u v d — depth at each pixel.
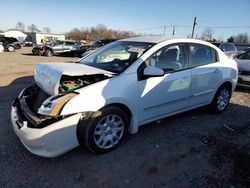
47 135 2.76
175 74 3.83
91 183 2.71
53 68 3.33
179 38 4.07
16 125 3.01
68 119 2.84
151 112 3.68
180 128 4.20
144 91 3.45
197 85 4.21
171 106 3.93
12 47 24.77
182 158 3.25
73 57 20.94
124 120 3.35
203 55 4.38
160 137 3.83
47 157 2.89
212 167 3.07
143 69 3.42
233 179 2.85
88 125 2.99
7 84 7.29
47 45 20.84
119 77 3.23
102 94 3.02
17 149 3.31
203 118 4.71
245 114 5.06
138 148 3.46
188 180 2.81
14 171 2.86
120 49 3.96
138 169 2.98
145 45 3.79
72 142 2.95
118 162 3.11
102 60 3.89
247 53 8.06
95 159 3.16
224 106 5.02
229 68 4.84
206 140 3.79
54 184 2.67
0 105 5.04
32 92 3.60
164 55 3.74
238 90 7.33
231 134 4.05
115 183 2.72
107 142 3.27
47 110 2.78
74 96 2.87
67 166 2.99
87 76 3.37
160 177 2.85
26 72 9.97
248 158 3.31
